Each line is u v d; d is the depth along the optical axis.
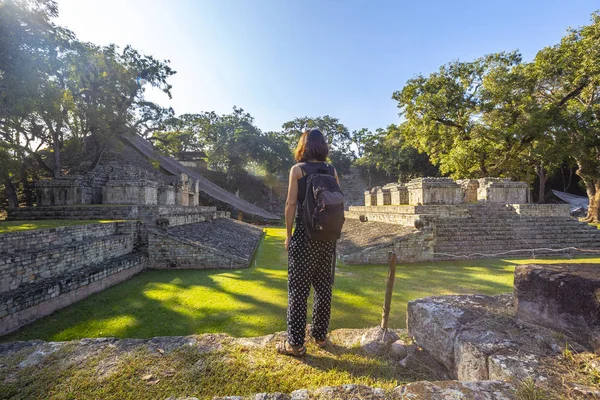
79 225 8.16
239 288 7.29
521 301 2.29
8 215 11.97
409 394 1.55
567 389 1.49
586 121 18.45
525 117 18.50
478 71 20.48
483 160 21.08
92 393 1.77
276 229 26.53
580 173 22.48
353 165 51.00
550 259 10.77
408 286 7.29
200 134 40.25
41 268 6.27
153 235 9.99
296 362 2.15
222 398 1.60
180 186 19.67
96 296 6.87
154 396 1.75
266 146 39.06
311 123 47.19
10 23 8.71
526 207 14.66
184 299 6.53
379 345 2.36
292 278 2.27
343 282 7.65
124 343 2.33
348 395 1.59
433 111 20.73
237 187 41.34
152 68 22.55
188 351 2.22
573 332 1.90
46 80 10.95
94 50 19.16
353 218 20.98
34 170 21.64
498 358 1.76
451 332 2.17
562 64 17.58
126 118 21.38
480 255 11.08
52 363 2.07
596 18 17.14
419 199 14.91
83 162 25.41
